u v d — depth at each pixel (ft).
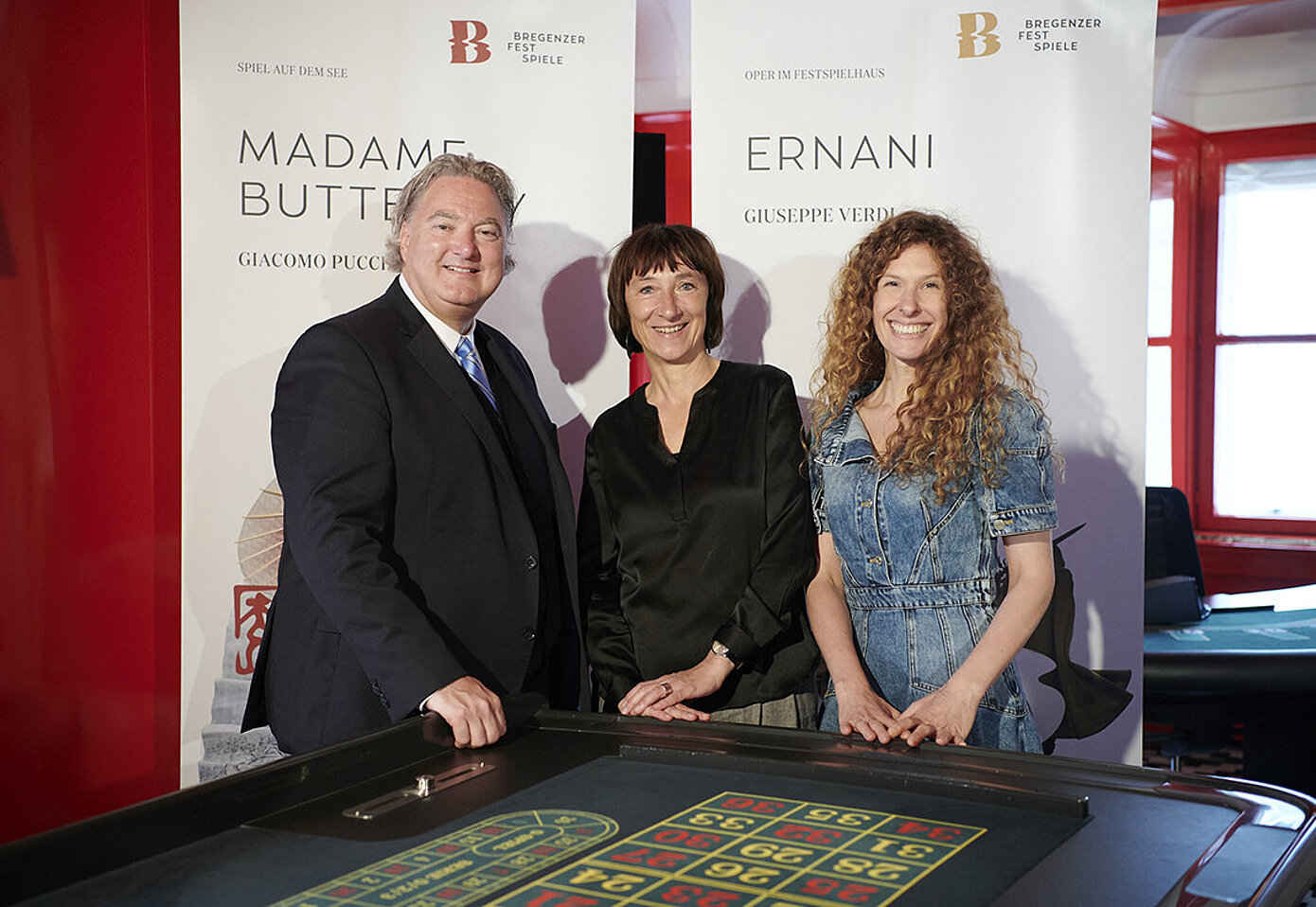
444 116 10.27
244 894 3.85
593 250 10.43
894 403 7.78
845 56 10.21
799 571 7.68
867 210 10.21
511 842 4.26
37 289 10.75
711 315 8.43
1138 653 10.02
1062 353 10.00
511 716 5.85
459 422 7.49
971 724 6.84
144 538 11.16
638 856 4.10
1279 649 10.27
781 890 3.77
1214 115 18.60
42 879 3.92
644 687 7.19
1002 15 10.00
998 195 10.05
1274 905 3.63
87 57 10.78
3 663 10.80
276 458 7.20
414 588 7.25
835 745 5.41
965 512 7.41
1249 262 18.66
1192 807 4.58
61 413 10.88
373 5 10.15
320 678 7.24
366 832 4.40
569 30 10.36
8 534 10.78
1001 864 3.97
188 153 9.92
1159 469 19.36
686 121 18.21
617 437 8.36
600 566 8.22
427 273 7.74
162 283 11.14
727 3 10.29
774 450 7.97
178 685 11.30
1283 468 18.69
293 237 10.07
